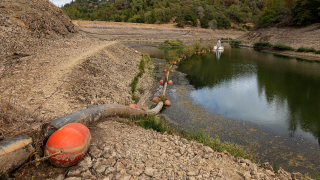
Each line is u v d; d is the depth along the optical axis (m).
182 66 20.70
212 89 12.72
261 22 59.03
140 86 11.86
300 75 17.09
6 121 3.15
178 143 4.57
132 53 20.89
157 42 54.41
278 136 7.04
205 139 5.61
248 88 13.12
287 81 15.02
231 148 5.46
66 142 2.91
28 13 13.86
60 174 2.88
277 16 54.81
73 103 6.28
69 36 18.06
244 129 7.52
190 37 74.50
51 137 2.99
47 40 13.41
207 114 8.80
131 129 5.08
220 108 9.55
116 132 4.63
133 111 6.64
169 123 7.70
